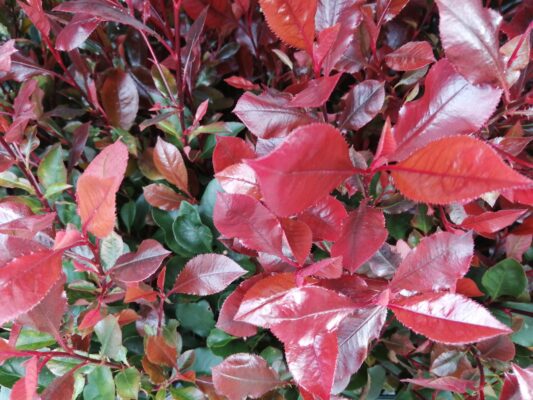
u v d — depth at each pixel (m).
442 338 0.23
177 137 0.41
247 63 0.47
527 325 0.36
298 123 0.29
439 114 0.24
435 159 0.19
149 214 0.44
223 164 0.29
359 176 0.31
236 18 0.43
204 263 0.34
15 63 0.40
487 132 0.31
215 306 0.40
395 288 0.27
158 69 0.40
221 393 0.32
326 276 0.26
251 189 0.28
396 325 0.38
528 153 0.38
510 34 0.35
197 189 0.44
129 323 0.38
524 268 0.38
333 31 0.26
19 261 0.25
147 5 0.36
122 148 0.27
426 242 0.26
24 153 0.37
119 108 0.42
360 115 0.33
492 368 0.35
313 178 0.19
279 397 0.35
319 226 0.27
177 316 0.39
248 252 0.34
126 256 0.33
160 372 0.35
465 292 0.33
